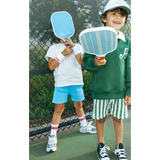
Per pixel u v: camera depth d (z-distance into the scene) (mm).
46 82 1473
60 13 1153
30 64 1218
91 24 1408
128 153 1069
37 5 1193
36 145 1201
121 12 955
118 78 999
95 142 1221
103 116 1067
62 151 1127
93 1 1385
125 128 1243
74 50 1144
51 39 1290
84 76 1625
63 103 1219
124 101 1045
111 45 762
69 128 1432
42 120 1450
